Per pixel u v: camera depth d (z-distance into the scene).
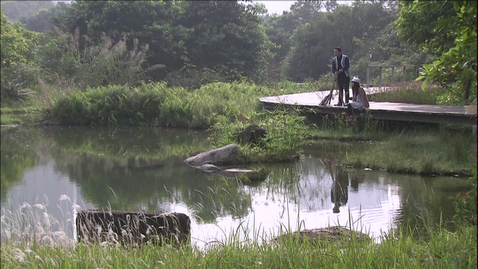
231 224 7.88
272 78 42.59
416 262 4.55
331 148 14.27
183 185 10.98
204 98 23.64
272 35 58.09
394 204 8.64
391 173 11.06
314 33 46.19
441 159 11.27
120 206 9.36
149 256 5.22
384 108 15.66
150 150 16.06
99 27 36.62
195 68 38.25
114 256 5.19
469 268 4.26
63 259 5.13
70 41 35.97
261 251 5.11
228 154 13.06
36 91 30.84
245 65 39.34
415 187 9.73
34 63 36.62
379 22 43.91
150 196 10.10
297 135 13.79
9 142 18.34
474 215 3.21
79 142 18.22
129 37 36.12
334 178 10.84
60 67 31.92
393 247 5.03
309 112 17.56
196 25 39.44
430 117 13.95
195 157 13.55
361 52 40.88
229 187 10.66
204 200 9.62
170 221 6.36
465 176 10.46
